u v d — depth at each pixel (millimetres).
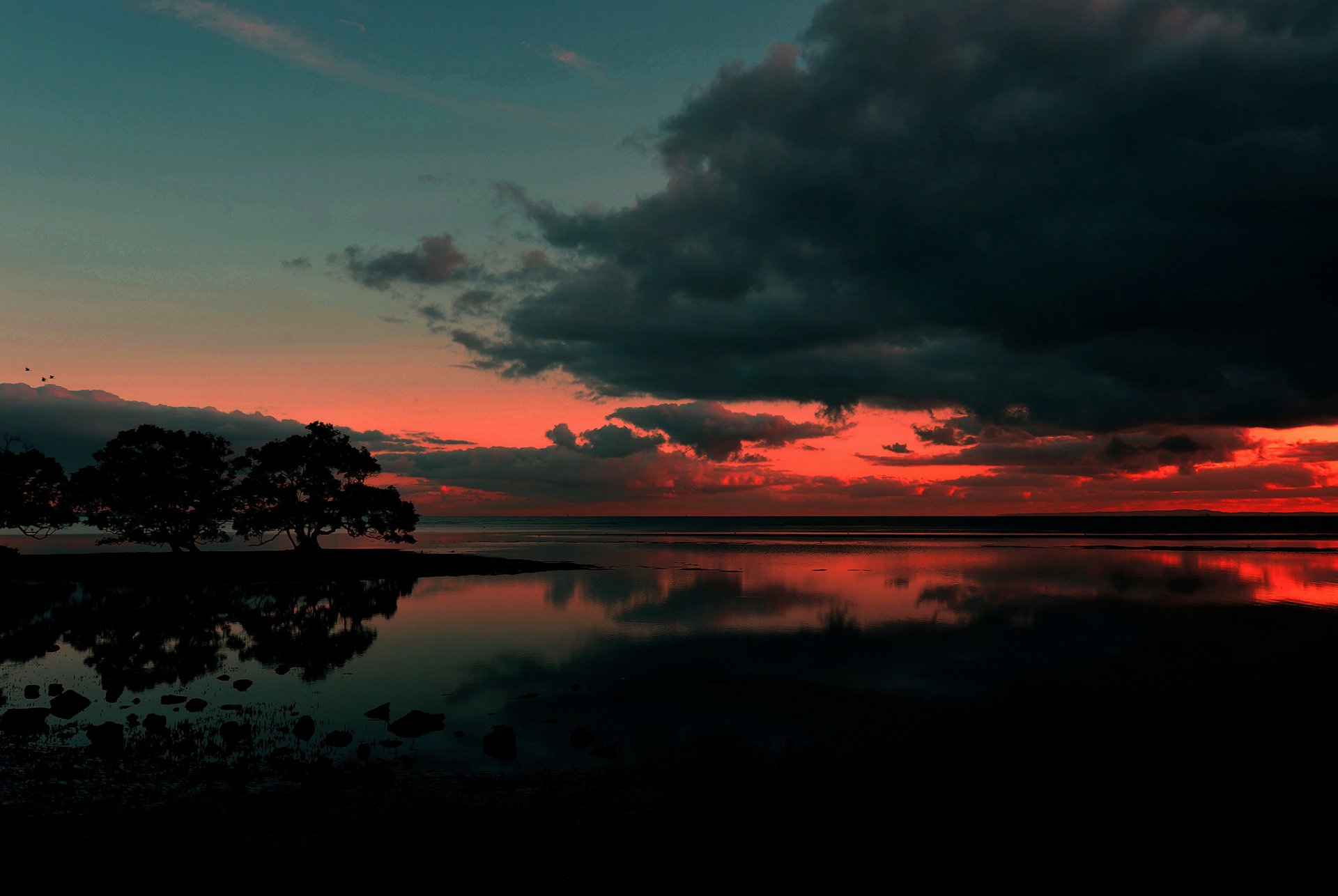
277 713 20234
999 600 45500
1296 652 28500
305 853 10492
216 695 22641
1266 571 65625
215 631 35312
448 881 9648
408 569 63906
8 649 30953
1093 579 58719
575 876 9898
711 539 144875
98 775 14266
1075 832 11938
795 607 42719
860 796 13531
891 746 17047
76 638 33781
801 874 10141
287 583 55594
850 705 20969
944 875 10258
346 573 60781
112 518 63812
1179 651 28766
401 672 26203
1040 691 22484
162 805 12617
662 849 10891
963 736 17859
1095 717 19578
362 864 10156
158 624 37438
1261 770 15273
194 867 9977
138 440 64750
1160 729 18438
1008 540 132750
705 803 13117
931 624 35875
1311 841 11695
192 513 66125
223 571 59719
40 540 119500
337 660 28391
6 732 17688
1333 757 16141
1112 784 14359
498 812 12398
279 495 70125
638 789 13891
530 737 17953
